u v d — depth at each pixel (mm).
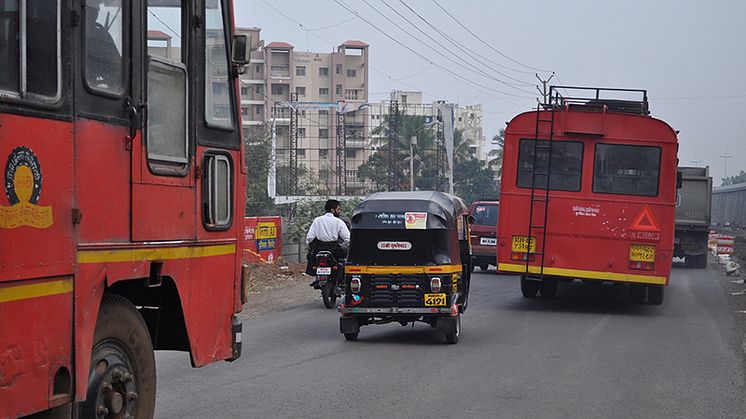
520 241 17281
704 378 10250
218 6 6621
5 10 4117
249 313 16141
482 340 13148
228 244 6734
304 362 10969
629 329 14688
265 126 62656
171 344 6379
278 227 25844
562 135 17031
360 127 108688
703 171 33219
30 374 4297
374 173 83062
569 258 17094
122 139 5160
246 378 9797
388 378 9945
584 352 12094
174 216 5836
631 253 16891
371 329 14398
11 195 4113
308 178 67250
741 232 67250
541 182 17172
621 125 16891
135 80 5312
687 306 18625
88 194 4785
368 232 12625
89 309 4809
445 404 8602
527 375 10258
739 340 13562
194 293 6191
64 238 4559
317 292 19750
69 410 4766
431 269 12461
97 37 4902
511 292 21109
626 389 9508
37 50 4340
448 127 52375
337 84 109562
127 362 5582
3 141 4062
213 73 6492
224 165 6637
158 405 8312
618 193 16922
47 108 4395
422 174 83562
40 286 4359
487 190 93500
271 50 107250
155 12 5594
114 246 5059
